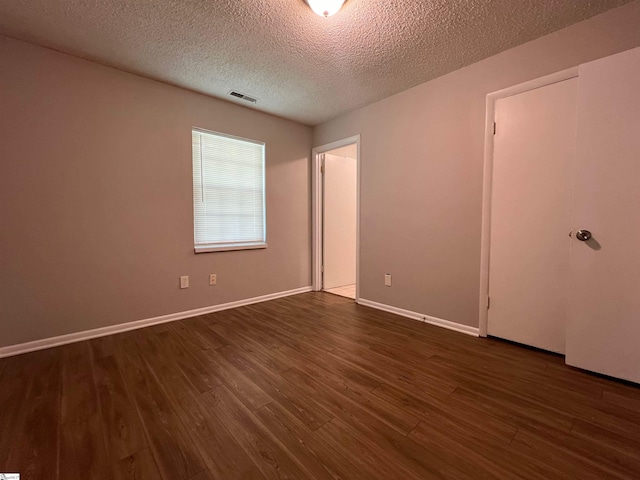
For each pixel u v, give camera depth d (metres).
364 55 2.13
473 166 2.30
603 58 1.62
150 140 2.53
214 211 3.01
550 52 1.90
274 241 3.49
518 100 2.05
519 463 1.09
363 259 3.23
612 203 1.62
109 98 2.31
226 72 2.39
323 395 1.53
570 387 1.59
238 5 1.62
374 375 1.73
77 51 2.08
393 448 1.16
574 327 1.78
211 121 2.89
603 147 1.64
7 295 1.97
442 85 2.45
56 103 2.09
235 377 1.71
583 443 1.18
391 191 2.91
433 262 2.60
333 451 1.15
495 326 2.25
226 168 3.08
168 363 1.88
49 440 1.20
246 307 3.15
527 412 1.38
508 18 1.74
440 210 2.52
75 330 2.22
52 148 2.09
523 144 2.04
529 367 1.82
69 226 2.17
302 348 2.11
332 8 1.57
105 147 2.30
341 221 4.09
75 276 2.21
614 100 1.60
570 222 1.88
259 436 1.23
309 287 3.93
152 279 2.58
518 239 2.10
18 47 1.95
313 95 2.85
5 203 1.94
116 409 1.41
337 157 4.01
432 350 2.07
